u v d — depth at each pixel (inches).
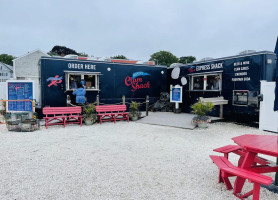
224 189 121.7
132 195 114.8
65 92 377.1
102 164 159.6
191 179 134.9
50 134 261.0
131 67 449.4
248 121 326.0
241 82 329.4
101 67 412.2
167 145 214.8
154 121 348.5
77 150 194.4
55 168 151.1
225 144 219.9
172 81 490.3
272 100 279.6
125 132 276.5
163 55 2212.1
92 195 114.4
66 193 116.1
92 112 337.4
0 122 332.2
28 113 290.5
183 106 458.6
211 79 392.2
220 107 364.2
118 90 434.9
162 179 134.6
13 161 164.6
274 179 136.0
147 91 475.8
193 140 236.1
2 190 118.6
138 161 167.2
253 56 310.5
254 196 97.0
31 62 864.9
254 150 108.3
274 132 278.2
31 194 114.6
